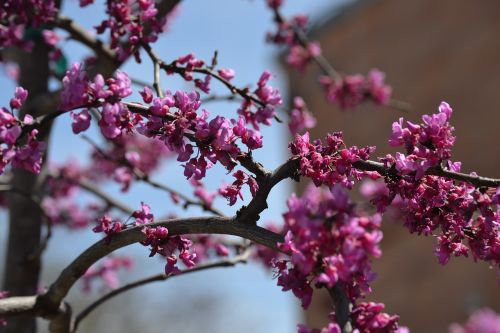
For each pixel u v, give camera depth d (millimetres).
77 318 2715
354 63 10664
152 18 2863
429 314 8781
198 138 2090
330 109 10836
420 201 2135
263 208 2098
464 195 2088
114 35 2799
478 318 4992
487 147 8539
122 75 2045
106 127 2031
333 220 1609
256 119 2775
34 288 3793
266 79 2775
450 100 9164
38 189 4070
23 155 2041
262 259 4543
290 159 2133
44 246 3584
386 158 2115
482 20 8977
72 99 1990
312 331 1766
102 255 2311
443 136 2031
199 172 2141
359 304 1788
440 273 8781
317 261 1670
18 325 3547
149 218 2270
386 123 10008
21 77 4086
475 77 8914
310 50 5152
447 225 2121
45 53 4152
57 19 3518
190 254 2170
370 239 1608
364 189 5406
